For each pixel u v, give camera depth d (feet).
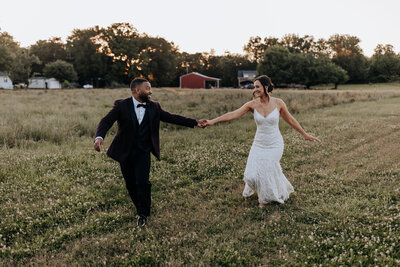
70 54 305.12
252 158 14.16
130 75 243.81
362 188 16.19
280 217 12.98
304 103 61.87
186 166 20.79
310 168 20.31
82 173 18.86
